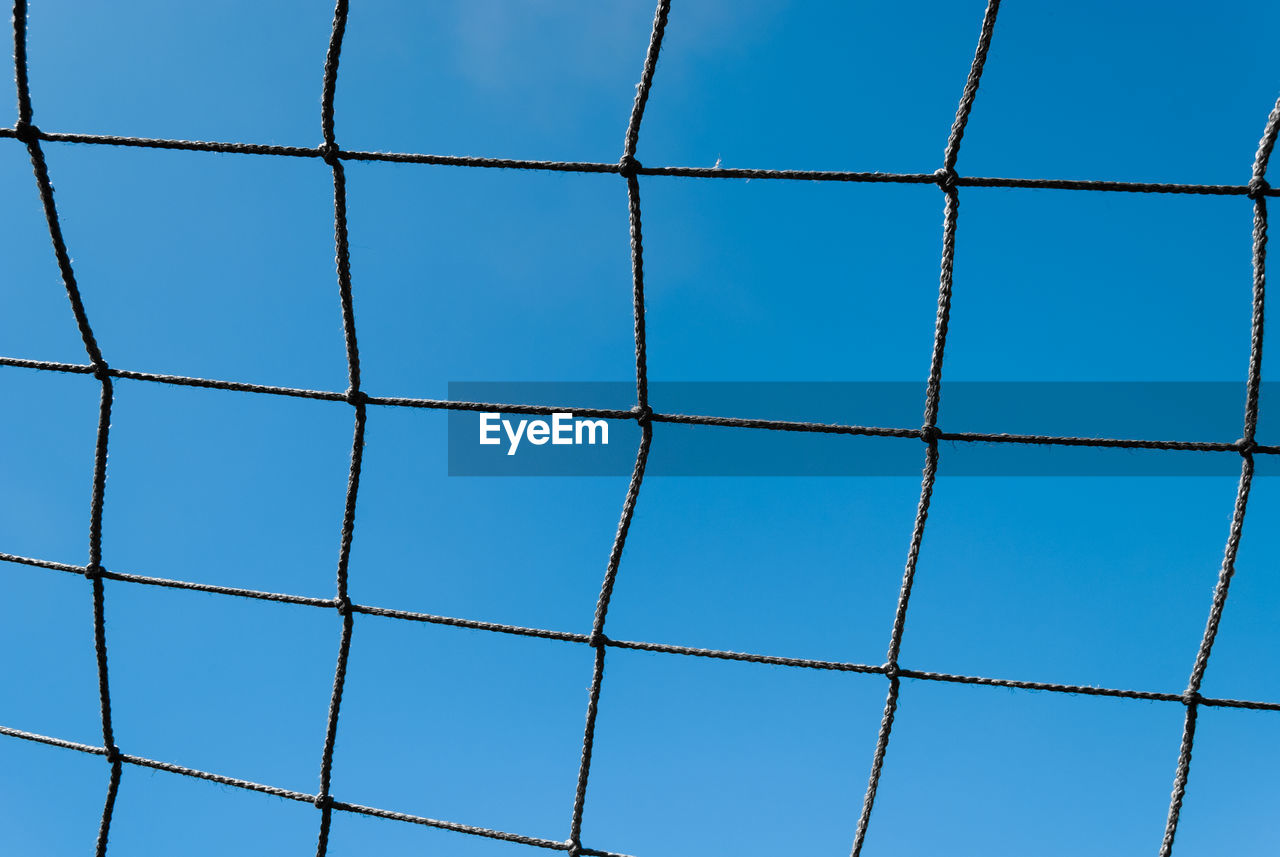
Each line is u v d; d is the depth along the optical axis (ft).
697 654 3.13
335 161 3.12
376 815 3.16
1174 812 3.04
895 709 3.10
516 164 3.10
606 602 3.14
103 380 3.18
